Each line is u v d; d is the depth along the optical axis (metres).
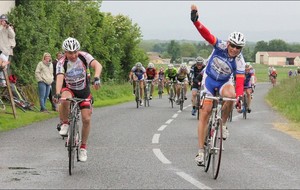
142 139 14.62
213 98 9.70
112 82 53.53
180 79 26.48
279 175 9.80
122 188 8.55
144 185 8.78
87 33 49.69
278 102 32.44
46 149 12.59
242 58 9.95
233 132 16.97
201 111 9.99
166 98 40.31
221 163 11.02
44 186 8.67
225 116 10.48
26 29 26.33
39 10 28.25
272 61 82.12
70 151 9.56
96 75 10.02
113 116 21.91
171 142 14.09
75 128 9.91
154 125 18.45
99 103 31.38
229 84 10.23
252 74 22.55
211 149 9.61
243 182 9.12
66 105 10.45
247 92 22.80
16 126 17.48
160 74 39.94
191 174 9.78
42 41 27.47
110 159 11.34
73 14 43.59
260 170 10.29
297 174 9.95
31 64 26.61
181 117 21.98
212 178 9.45
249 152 12.61
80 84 10.32
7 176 9.45
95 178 9.34
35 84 26.55
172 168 10.36
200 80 21.22
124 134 15.72
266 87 73.00
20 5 26.59
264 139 15.16
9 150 12.36
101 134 15.68
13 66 25.53
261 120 21.95
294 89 33.09
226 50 9.83
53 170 10.05
